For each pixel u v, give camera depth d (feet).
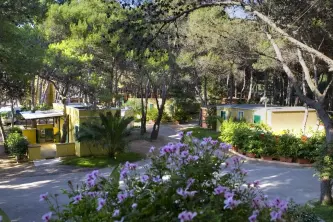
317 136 45.14
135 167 10.86
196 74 79.51
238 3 24.58
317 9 26.91
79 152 52.24
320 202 25.75
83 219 8.80
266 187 31.89
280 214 7.97
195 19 53.36
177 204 9.37
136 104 104.37
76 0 68.08
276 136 47.19
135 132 76.18
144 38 24.89
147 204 9.10
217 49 50.16
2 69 44.16
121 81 100.22
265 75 91.81
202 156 10.82
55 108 75.10
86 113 53.93
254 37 45.93
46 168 46.42
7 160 52.80
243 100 99.60
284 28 27.76
